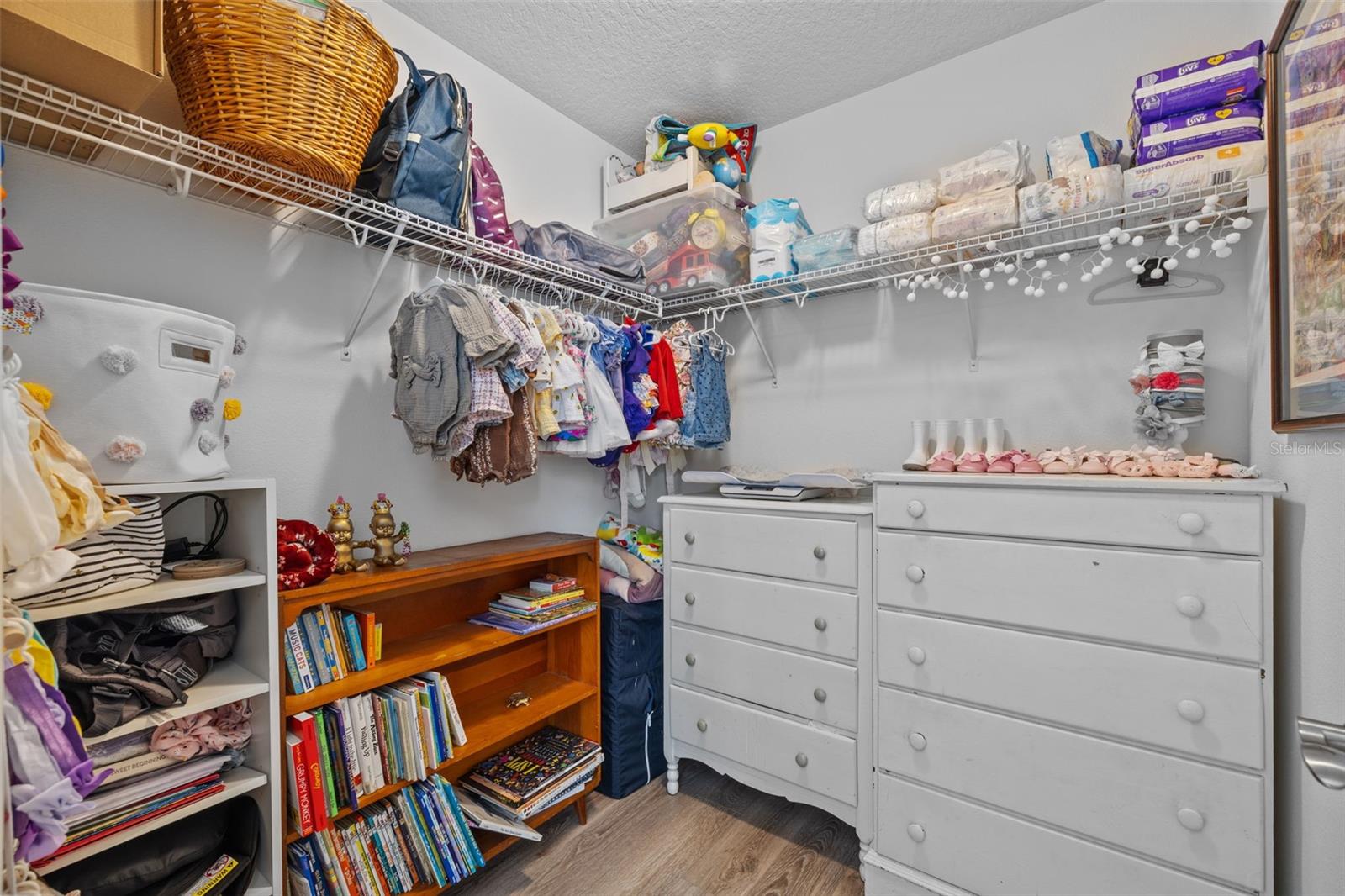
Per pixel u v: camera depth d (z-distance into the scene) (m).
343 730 1.27
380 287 1.72
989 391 1.94
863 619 1.65
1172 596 1.21
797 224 2.16
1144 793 1.23
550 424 1.64
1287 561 1.16
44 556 0.77
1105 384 1.75
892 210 1.83
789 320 2.39
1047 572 1.35
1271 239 1.11
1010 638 1.39
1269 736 1.12
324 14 1.15
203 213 1.37
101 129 1.08
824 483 1.79
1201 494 1.19
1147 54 1.71
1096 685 1.29
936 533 1.50
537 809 1.68
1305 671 1.08
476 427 1.47
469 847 1.50
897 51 1.99
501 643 1.67
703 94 2.22
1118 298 1.73
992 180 1.67
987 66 1.96
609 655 1.99
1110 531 1.28
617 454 2.17
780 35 1.91
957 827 1.45
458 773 1.78
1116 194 1.47
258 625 1.16
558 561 2.12
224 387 1.13
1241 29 1.58
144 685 0.97
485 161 1.77
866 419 2.20
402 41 1.80
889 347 2.15
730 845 1.77
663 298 2.34
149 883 1.00
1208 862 1.17
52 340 0.91
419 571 1.44
